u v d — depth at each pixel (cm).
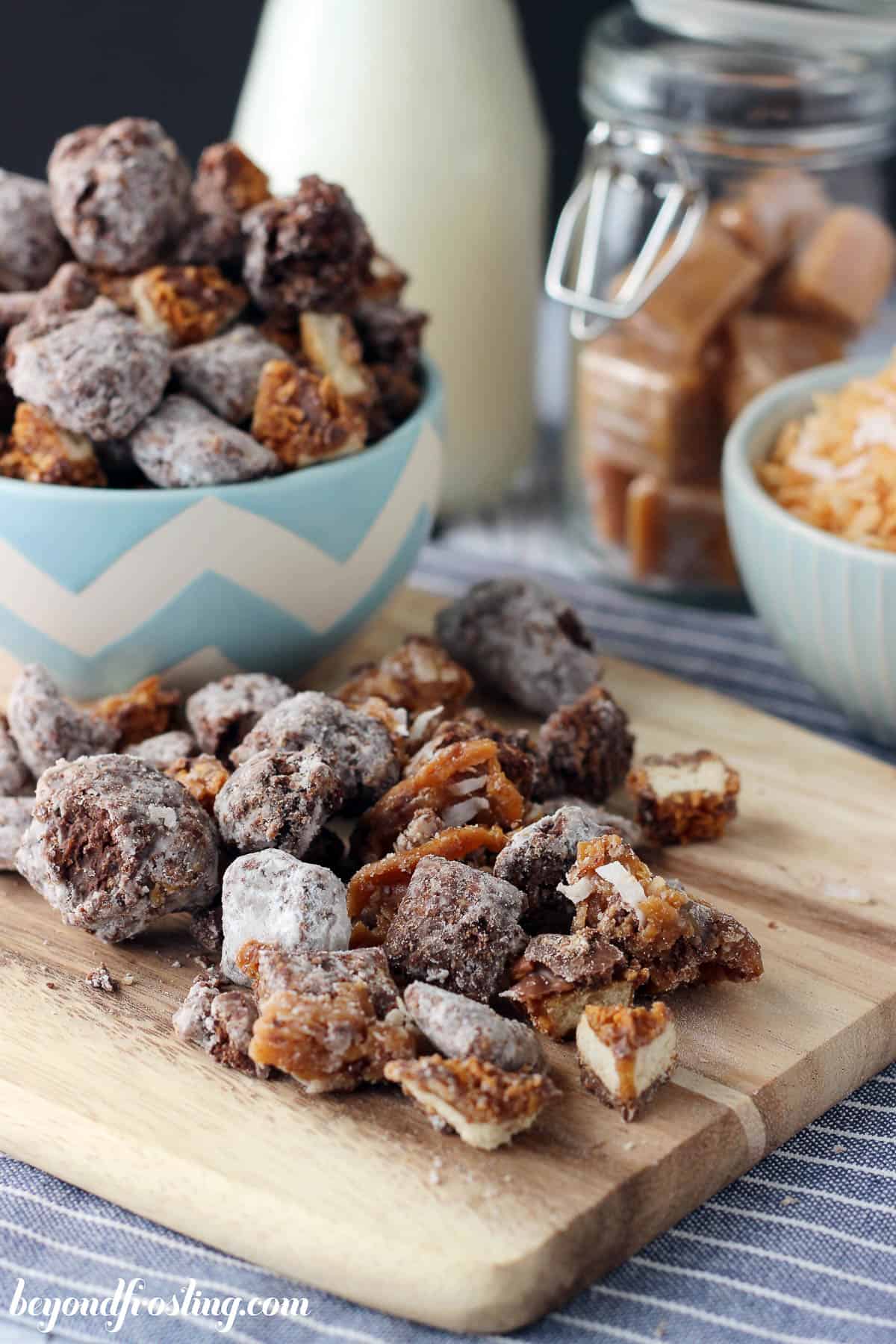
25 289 48
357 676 48
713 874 45
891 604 46
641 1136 38
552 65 75
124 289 47
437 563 58
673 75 53
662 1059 39
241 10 75
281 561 46
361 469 46
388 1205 37
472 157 58
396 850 42
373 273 50
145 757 45
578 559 59
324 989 39
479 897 40
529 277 61
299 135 58
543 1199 37
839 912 44
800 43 54
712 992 41
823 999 41
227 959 41
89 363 44
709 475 55
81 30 76
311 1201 37
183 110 78
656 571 56
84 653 47
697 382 54
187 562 45
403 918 41
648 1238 38
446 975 40
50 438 45
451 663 48
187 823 41
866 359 53
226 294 47
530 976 40
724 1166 39
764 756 48
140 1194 38
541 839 41
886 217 72
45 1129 38
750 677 53
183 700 48
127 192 46
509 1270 36
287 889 40
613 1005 40
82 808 41
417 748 45
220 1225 37
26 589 45
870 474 48
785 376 54
